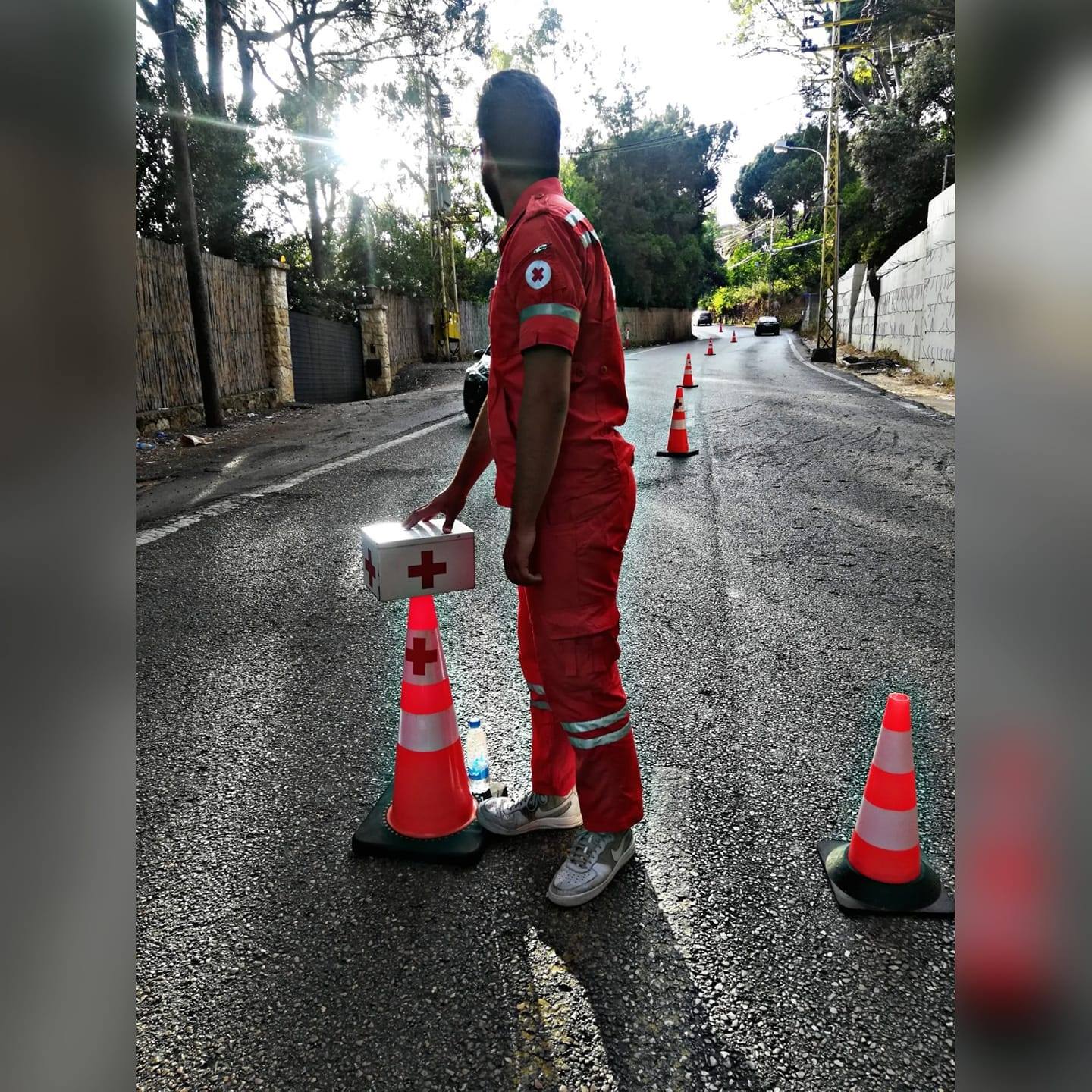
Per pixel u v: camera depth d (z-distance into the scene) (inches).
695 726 113.3
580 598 75.1
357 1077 61.4
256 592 169.2
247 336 504.7
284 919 77.7
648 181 2018.9
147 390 401.7
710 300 3767.2
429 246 1014.4
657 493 258.4
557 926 76.7
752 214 3134.8
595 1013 66.9
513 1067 62.1
